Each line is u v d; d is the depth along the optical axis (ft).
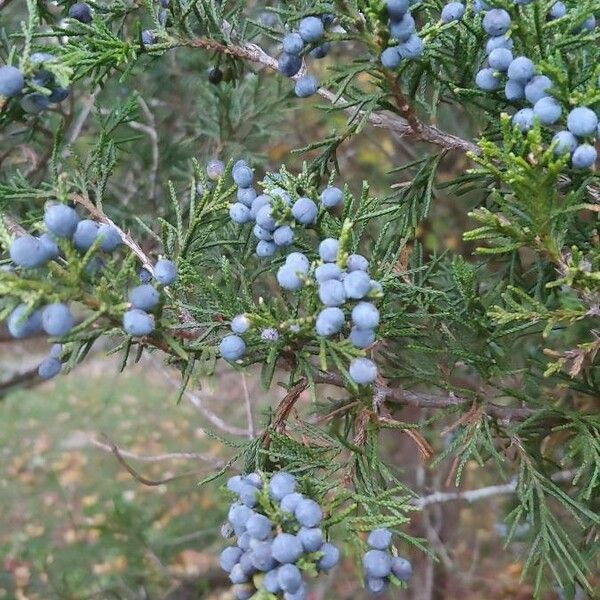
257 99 1.18
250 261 0.83
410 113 0.66
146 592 1.45
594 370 0.78
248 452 0.62
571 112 0.51
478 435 0.65
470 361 0.67
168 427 3.22
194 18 0.78
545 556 0.63
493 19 0.56
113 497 1.56
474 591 1.69
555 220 0.54
